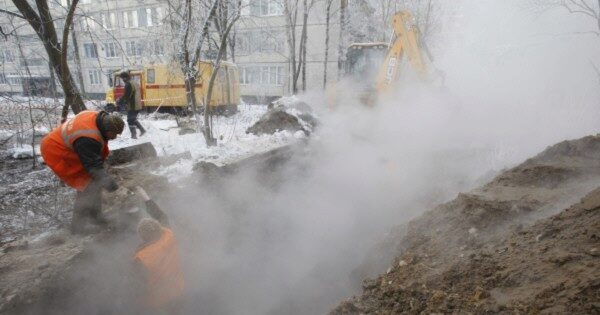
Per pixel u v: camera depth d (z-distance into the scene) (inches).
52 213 161.6
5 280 110.3
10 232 146.6
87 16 239.8
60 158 122.5
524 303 69.9
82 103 230.7
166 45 328.5
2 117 289.4
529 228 101.2
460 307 78.4
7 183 196.1
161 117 483.5
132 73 541.6
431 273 98.3
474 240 109.1
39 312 108.7
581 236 86.0
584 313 61.3
